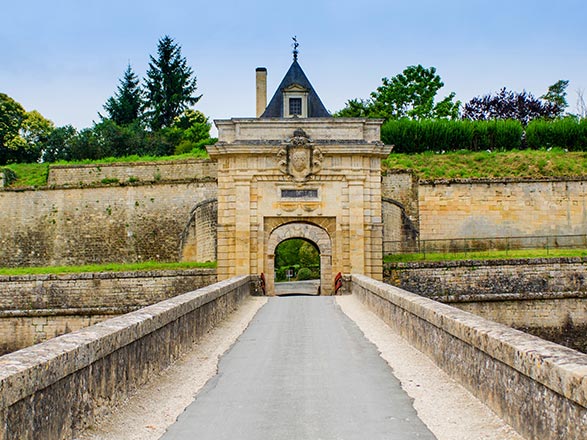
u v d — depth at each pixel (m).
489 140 54.34
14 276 30.14
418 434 7.34
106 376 8.08
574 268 30.08
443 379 9.84
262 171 29.91
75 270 31.62
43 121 77.81
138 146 68.38
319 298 26.11
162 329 11.02
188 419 8.14
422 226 40.81
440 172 46.22
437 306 11.53
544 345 6.83
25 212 47.78
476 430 7.27
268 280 33.53
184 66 87.25
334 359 12.24
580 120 55.47
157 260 45.81
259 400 9.11
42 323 29.55
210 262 33.00
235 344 14.43
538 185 40.94
